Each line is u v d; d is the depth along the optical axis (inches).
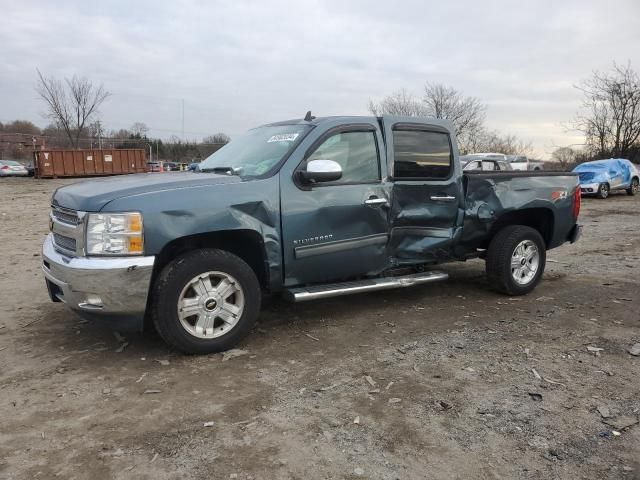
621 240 410.9
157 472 106.6
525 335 185.8
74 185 180.4
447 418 128.2
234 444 116.9
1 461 109.9
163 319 158.1
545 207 241.6
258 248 178.1
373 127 200.2
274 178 175.9
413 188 206.8
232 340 169.3
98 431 122.0
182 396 139.4
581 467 109.0
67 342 178.2
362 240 195.3
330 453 113.5
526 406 134.0
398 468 108.3
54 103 2255.2
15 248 363.6
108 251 151.0
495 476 106.0
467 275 282.7
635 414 130.2
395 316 208.5
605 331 189.5
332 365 160.1
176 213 156.6
